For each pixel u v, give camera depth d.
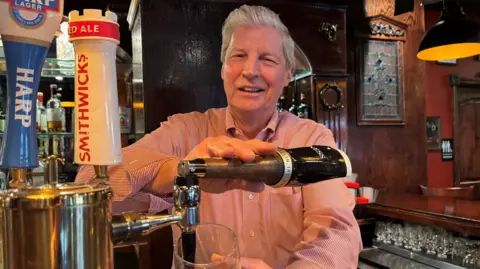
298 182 0.69
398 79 3.92
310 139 1.29
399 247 2.38
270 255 1.25
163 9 2.59
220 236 0.54
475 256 1.98
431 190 3.41
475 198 3.12
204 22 2.66
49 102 2.38
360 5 3.78
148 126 2.56
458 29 2.81
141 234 0.47
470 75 4.91
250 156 0.63
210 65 2.68
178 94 2.61
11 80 0.40
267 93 1.26
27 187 0.41
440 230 2.28
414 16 3.96
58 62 2.24
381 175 3.89
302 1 2.83
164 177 0.78
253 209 1.26
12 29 0.38
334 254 0.91
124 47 3.20
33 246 0.38
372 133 3.86
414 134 4.00
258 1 2.74
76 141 0.46
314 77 2.92
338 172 0.70
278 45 1.25
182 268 0.49
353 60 3.79
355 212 2.61
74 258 0.39
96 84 0.45
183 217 0.50
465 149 4.92
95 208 0.41
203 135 1.40
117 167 0.74
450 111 4.83
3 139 0.41
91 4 3.04
